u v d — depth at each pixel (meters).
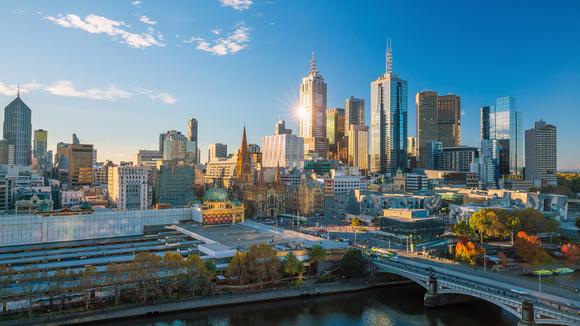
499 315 163.75
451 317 161.62
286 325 154.12
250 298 174.75
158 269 165.38
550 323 128.88
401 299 183.38
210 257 198.00
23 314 146.38
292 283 188.25
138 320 155.75
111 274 157.88
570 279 191.75
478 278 174.62
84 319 149.00
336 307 172.88
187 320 157.38
